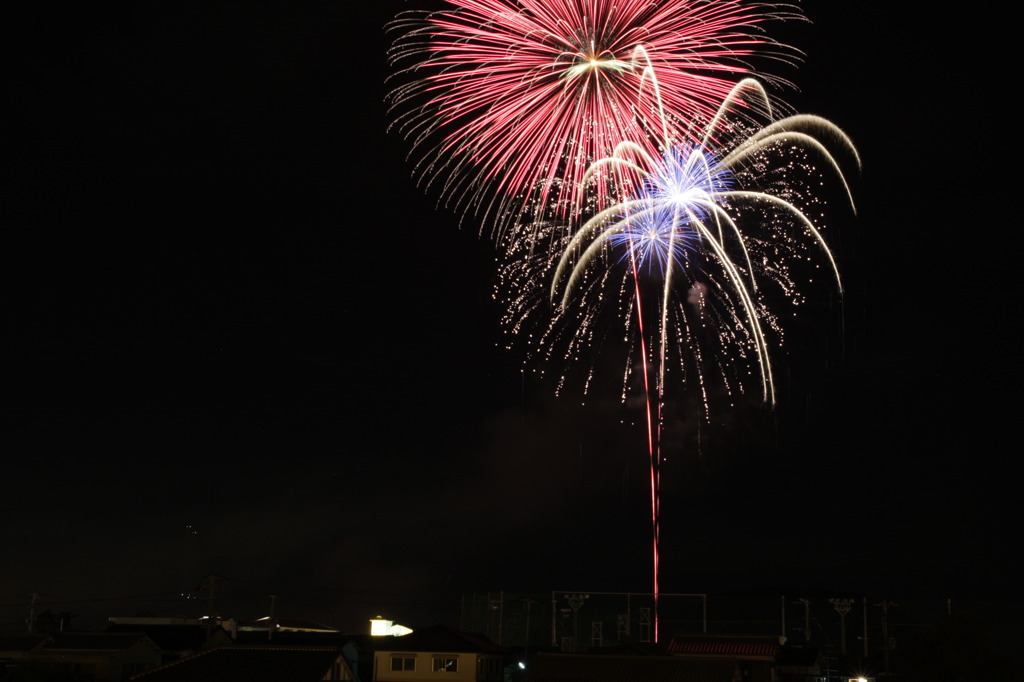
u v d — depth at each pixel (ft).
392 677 187.32
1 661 191.62
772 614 207.00
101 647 193.98
